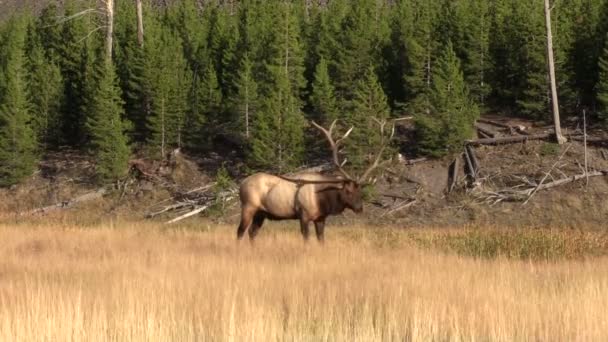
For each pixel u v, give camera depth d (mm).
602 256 26281
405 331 11172
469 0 87062
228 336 10734
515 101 77562
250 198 25703
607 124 69812
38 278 14797
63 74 89562
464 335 10984
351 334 11102
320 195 24984
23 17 103875
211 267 16922
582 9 83812
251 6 97438
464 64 78375
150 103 78625
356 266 18000
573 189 62875
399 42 83188
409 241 30047
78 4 95750
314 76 78188
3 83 83188
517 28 78750
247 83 75125
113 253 20406
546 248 28125
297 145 68250
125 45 93688
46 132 81625
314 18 96688
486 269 17703
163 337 10703
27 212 67812
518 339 10961
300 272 16562
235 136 77312
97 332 10758
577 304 12562
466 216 61094
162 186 70750
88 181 73188
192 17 99188
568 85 76125
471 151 68875
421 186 65625
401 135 74375
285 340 10867
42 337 10508
